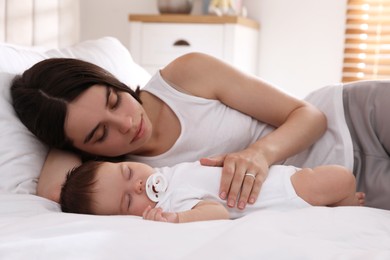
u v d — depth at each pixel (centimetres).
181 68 153
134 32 305
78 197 118
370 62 313
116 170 120
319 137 151
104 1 347
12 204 115
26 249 79
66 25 278
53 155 138
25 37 246
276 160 134
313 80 326
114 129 130
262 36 335
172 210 116
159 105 150
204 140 147
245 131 151
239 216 120
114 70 185
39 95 132
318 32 322
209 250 78
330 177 121
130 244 81
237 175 121
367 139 149
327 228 93
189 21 298
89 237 83
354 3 312
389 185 141
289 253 77
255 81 152
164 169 127
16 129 136
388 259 76
